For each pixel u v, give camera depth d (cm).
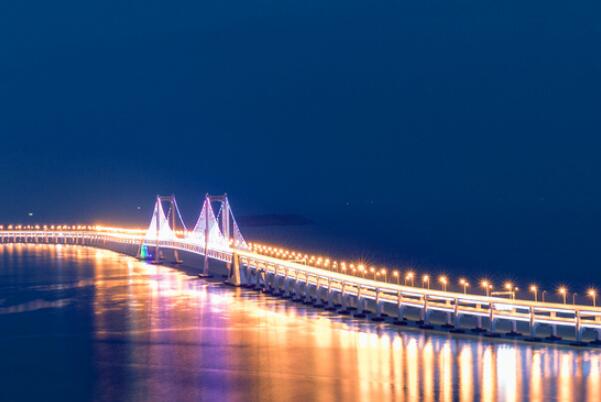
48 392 13050
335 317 18750
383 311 18725
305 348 15375
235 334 16850
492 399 11888
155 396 12631
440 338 15938
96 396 12731
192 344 16012
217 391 12769
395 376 13225
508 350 14662
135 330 17562
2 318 19438
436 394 12219
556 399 11825
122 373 14012
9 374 14150
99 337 16925
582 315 15538
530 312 15375
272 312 19612
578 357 14025
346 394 12369
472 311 16238
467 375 13125
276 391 12650
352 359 14400
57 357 15275
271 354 14975
